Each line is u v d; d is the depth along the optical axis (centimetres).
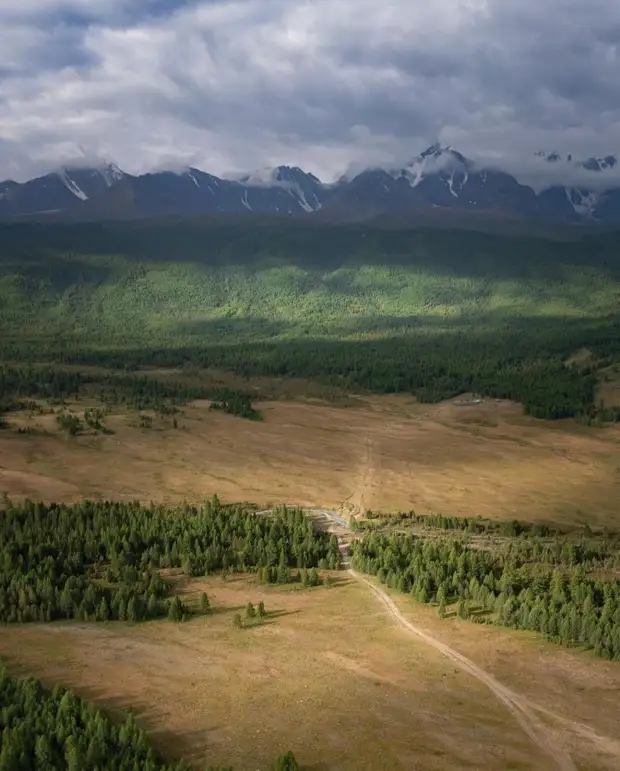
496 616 13075
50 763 8569
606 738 9612
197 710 10106
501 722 9912
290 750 9238
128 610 12975
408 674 11119
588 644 12038
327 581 14675
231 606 13662
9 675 10788
